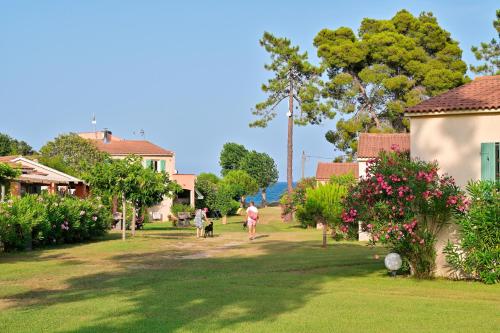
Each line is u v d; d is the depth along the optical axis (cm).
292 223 5153
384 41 5631
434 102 1669
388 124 5925
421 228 1518
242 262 1916
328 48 5903
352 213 1550
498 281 1441
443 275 1545
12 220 2269
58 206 2625
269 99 5759
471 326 951
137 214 4109
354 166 5347
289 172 5750
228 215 7012
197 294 1253
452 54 5750
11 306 1123
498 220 1440
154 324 952
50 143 5578
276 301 1171
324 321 979
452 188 1495
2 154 6925
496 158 1566
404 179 1469
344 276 1565
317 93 5669
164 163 5916
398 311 1071
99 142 6134
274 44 5662
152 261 1959
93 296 1237
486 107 1557
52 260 1972
